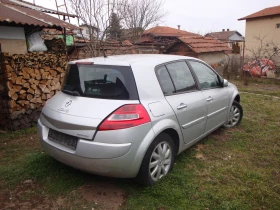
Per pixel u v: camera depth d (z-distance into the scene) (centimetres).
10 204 263
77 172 322
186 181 304
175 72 338
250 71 1458
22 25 627
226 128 501
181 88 338
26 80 509
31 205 262
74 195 277
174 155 324
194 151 393
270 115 611
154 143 280
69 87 307
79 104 272
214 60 1580
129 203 262
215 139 445
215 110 409
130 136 252
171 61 340
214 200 271
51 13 936
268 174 329
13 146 412
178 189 287
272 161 368
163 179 303
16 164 346
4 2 731
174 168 334
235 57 1491
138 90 273
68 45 1224
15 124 489
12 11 645
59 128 273
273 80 1316
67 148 270
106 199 271
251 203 268
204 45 1544
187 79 358
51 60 573
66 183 298
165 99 300
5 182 301
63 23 734
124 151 249
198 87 375
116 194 280
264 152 396
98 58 319
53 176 313
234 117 509
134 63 287
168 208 257
